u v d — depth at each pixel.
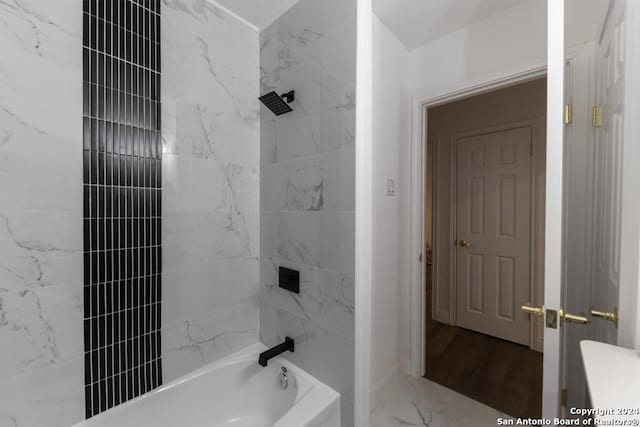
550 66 0.83
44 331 1.04
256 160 1.68
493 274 2.50
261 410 1.57
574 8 1.33
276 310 1.61
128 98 1.21
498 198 2.47
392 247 1.84
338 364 1.30
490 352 2.27
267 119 1.64
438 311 2.84
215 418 1.47
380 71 1.68
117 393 1.21
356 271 1.22
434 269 2.87
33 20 0.99
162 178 1.32
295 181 1.48
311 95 1.40
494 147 2.49
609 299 0.98
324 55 1.33
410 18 1.64
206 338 1.49
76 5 1.08
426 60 1.88
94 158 1.13
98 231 1.14
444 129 2.78
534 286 2.29
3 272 0.96
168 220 1.34
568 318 0.85
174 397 1.35
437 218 2.84
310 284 1.42
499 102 2.46
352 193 1.23
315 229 1.39
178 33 1.35
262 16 1.57
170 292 1.36
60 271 1.07
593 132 1.25
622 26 0.87
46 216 1.03
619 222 0.87
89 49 1.11
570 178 1.31
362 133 1.22
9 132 0.96
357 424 1.24
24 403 1.01
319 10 1.35
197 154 1.43
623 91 0.84
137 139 1.24
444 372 2.02
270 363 1.58
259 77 1.68
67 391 1.09
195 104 1.42
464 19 1.65
